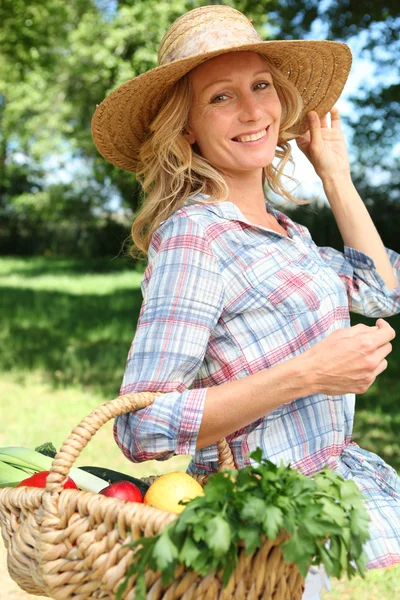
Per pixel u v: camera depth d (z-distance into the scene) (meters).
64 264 25.06
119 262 25.09
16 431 5.98
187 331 1.70
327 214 14.41
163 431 1.63
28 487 1.58
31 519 1.53
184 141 2.00
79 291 17.30
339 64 2.27
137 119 2.16
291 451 1.80
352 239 2.27
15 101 20.88
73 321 12.18
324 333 1.82
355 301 2.16
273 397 1.62
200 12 1.96
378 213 14.21
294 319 1.79
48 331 11.17
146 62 13.56
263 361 1.77
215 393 1.64
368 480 1.87
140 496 1.68
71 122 21.39
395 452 5.28
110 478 1.87
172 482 1.64
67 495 1.47
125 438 1.69
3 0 11.60
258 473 1.42
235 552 1.34
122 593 1.37
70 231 27.67
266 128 2.00
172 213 2.01
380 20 9.78
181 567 1.37
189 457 5.38
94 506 1.44
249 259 1.80
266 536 1.37
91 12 16.91
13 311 13.52
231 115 1.95
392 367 8.14
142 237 2.09
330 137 2.41
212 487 1.38
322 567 1.75
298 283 1.82
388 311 2.18
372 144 11.99
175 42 1.94
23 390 7.43
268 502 1.35
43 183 28.67
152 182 2.15
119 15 14.25
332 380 1.62
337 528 1.36
